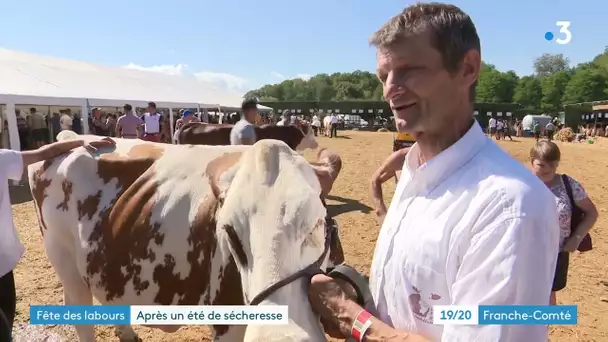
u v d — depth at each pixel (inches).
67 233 130.0
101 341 163.9
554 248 45.3
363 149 922.7
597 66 3016.7
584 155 904.3
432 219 50.4
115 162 127.1
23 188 461.7
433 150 54.9
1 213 109.8
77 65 887.1
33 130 629.9
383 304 57.6
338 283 61.7
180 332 172.9
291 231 72.6
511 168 47.6
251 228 74.2
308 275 70.4
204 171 112.3
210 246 100.6
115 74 927.7
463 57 50.1
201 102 1031.6
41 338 163.2
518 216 43.9
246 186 79.5
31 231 301.4
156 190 114.6
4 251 110.2
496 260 44.0
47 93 610.5
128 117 517.7
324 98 4963.1
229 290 95.2
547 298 44.2
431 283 49.9
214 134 385.7
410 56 50.6
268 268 69.3
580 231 129.8
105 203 123.2
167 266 108.7
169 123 859.4
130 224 114.6
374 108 2425.0
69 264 133.3
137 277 113.5
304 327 65.0
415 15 51.3
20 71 668.1
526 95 3233.3
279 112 2503.7
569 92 2898.6
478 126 52.3
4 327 106.6
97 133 685.3
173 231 108.0
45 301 192.9
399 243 53.7
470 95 52.7
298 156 85.9
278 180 78.7
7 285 112.6
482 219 45.9
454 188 49.8
